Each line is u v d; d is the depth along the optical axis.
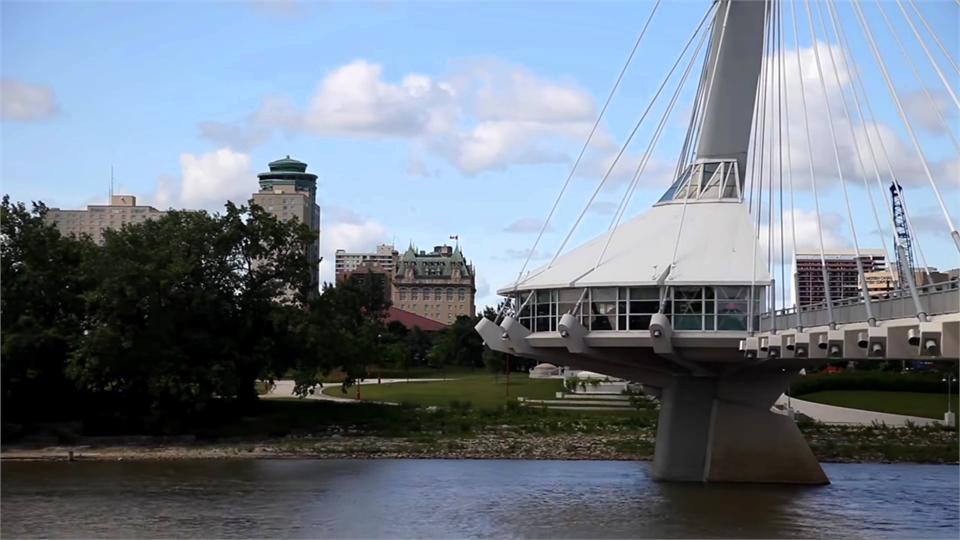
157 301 86.56
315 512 57.34
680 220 69.00
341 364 96.50
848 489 68.25
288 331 93.94
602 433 94.69
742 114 70.81
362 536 50.75
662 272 63.28
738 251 64.94
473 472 75.75
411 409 101.88
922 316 36.00
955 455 88.75
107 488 65.56
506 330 68.06
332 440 90.25
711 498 63.03
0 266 86.69
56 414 90.69
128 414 90.69
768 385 70.88
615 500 62.00
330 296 97.00
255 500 61.28
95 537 50.41
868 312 40.84
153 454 82.69
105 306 85.44
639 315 63.62
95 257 88.31
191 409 89.44
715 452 70.50
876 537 51.22
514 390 128.38
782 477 70.06
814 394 119.25
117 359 84.94
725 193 70.31
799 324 48.69
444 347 181.38
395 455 85.19
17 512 56.81
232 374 87.06
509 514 57.03
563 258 70.19
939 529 53.69
